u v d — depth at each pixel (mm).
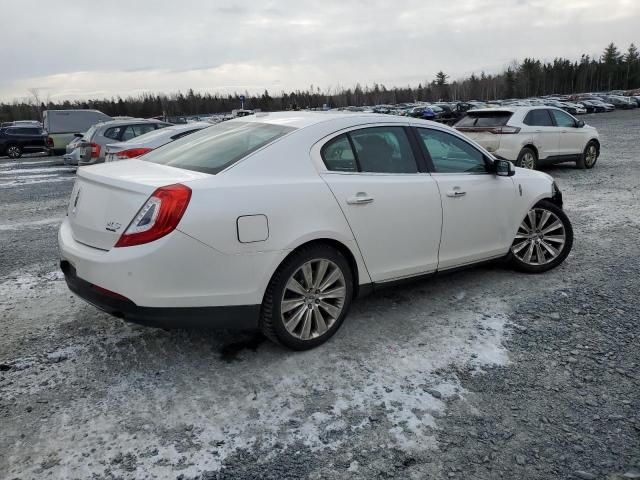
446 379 3188
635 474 2410
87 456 2525
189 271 2939
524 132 11047
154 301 2920
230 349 3561
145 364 3373
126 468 2449
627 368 3297
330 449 2588
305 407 2912
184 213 2898
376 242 3703
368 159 3770
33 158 22031
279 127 3674
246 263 3088
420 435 2688
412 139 4086
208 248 2959
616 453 2551
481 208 4383
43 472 2418
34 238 6844
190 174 3189
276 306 3273
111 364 3375
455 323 3934
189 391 3066
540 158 11484
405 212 3830
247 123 3992
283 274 3256
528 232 4910
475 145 4547
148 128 13742
